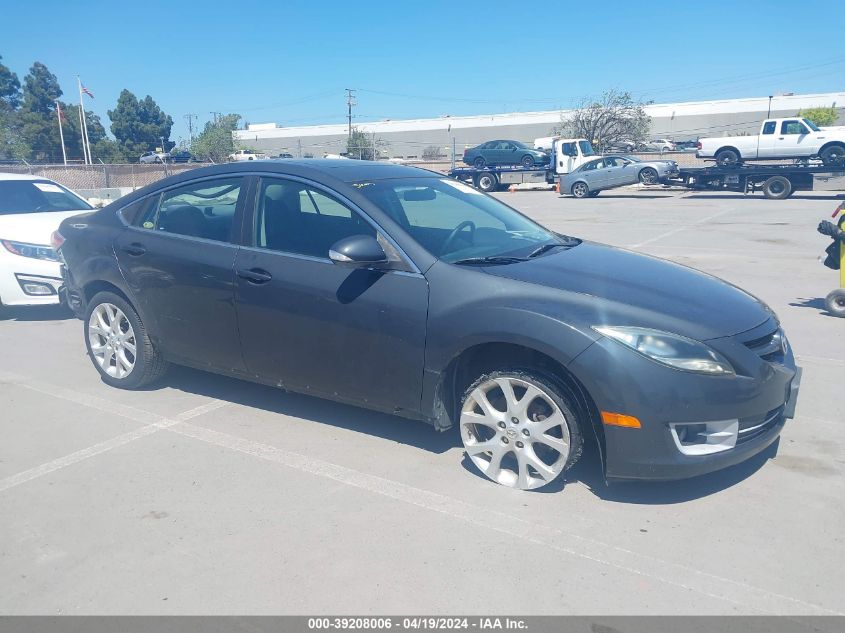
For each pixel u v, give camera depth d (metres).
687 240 14.02
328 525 3.65
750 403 3.64
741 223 17.14
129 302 5.39
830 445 4.48
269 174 4.78
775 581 3.15
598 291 3.82
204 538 3.55
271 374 4.73
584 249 4.73
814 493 3.90
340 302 4.27
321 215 4.51
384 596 3.09
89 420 5.04
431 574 3.24
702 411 3.54
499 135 74.94
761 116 71.69
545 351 3.67
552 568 3.27
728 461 3.66
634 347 3.55
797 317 7.67
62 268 6.04
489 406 3.99
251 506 3.85
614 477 3.71
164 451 4.53
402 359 4.13
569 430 3.75
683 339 3.58
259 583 3.19
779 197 25.23
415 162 51.62
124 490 4.04
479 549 3.42
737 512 3.72
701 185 27.08
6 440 4.73
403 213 4.46
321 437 4.71
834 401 5.21
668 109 74.69
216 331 4.88
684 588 3.11
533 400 3.84
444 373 4.04
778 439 4.57
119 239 5.33
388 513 3.76
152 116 78.62
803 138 26.55
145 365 5.39
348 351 4.31
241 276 4.66
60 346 6.96
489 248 4.45
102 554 3.44
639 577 3.19
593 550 3.40
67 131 67.19
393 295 4.12
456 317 3.91
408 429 4.82
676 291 3.98
